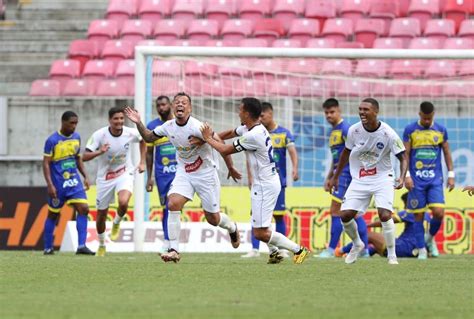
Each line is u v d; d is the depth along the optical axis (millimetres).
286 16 87312
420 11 86125
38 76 83438
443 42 80812
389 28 85562
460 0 86062
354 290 31672
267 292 30766
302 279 35531
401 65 73500
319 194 63250
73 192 53844
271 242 43406
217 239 59781
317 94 72375
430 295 30359
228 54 59531
